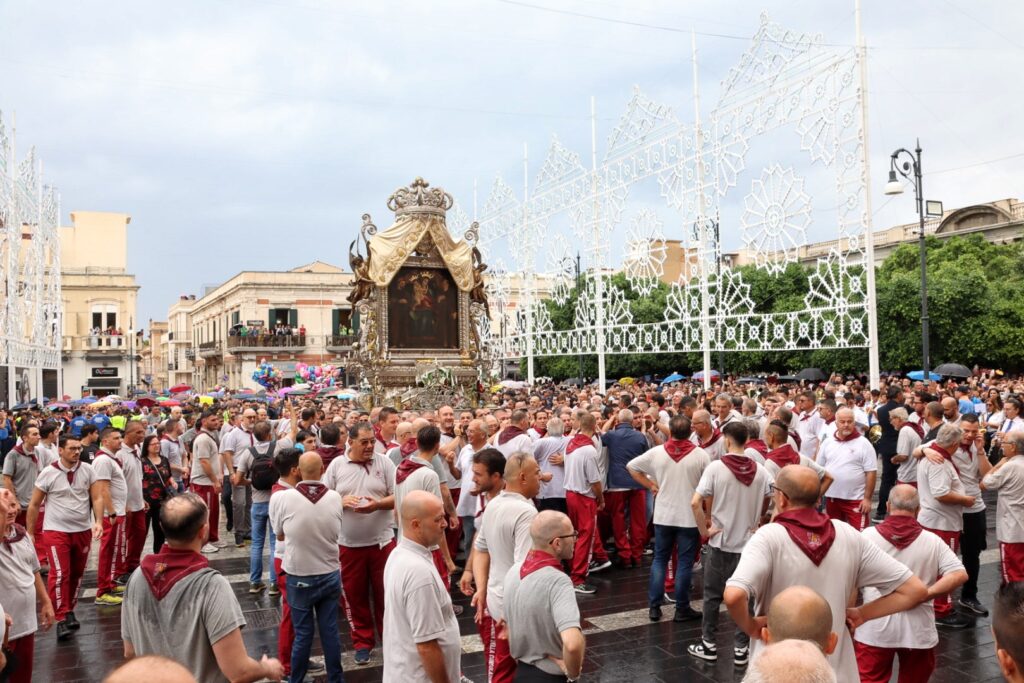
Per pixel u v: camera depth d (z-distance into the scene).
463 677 6.28
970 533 7.47
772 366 37.22
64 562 7.58
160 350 85.88
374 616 7.59
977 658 6.36
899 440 9.40
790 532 4.12
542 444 9.66
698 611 7.82
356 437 6.81
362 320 20.75
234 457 11.65
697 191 18.86
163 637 3.71
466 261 21.23
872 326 14.83
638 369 39.56
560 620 3.92
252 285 52.38
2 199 23.17
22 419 16.03
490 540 5.39
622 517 9.84
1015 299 30.89
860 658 5.18
